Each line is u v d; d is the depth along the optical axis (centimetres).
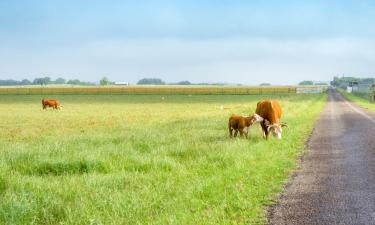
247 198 924
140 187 976
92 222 724
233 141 1711
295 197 956
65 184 981
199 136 1911
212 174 1128
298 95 10894
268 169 1245
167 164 1234
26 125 3042
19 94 12519
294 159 1471
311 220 790
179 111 4609
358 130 2455
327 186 1062
